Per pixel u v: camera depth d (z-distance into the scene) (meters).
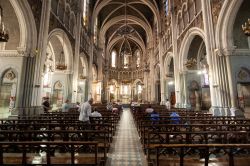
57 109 16.72
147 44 40.38
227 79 10.95
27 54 10.81
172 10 21.22
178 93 19.02
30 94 10.97
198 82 17.86
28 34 10.70
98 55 34.72
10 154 5.01
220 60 11.27
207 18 12.28
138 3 33.28
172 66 25.81
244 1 10.63
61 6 15.45
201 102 17.42
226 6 10.44
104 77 39.94
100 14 35.28
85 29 24.14
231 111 10.38
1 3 10.09
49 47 17.42
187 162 4.23
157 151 3.53
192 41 17.03
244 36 11.41
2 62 10.81
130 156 5.91
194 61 15.46
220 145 3.31
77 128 6.43
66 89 17.50
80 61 24.22
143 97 43.19
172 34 20.78
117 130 10.95
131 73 47.47
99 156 5.07
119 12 35.97
